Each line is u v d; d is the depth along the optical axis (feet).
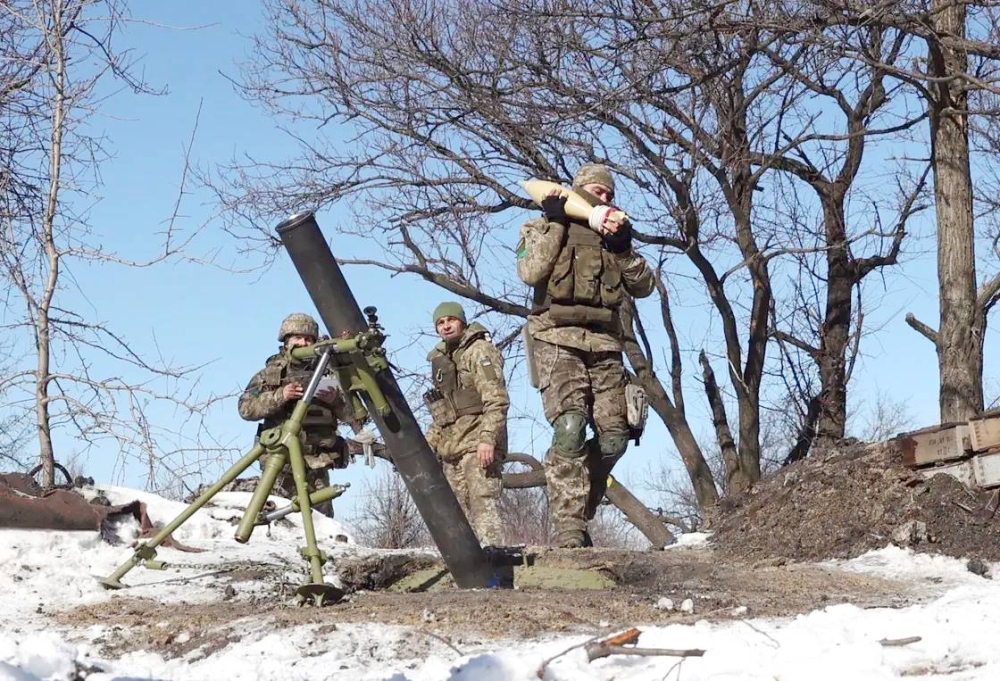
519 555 28.35
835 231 60.49
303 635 19.06
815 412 60.95
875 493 31.53
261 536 31.42
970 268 44.47
